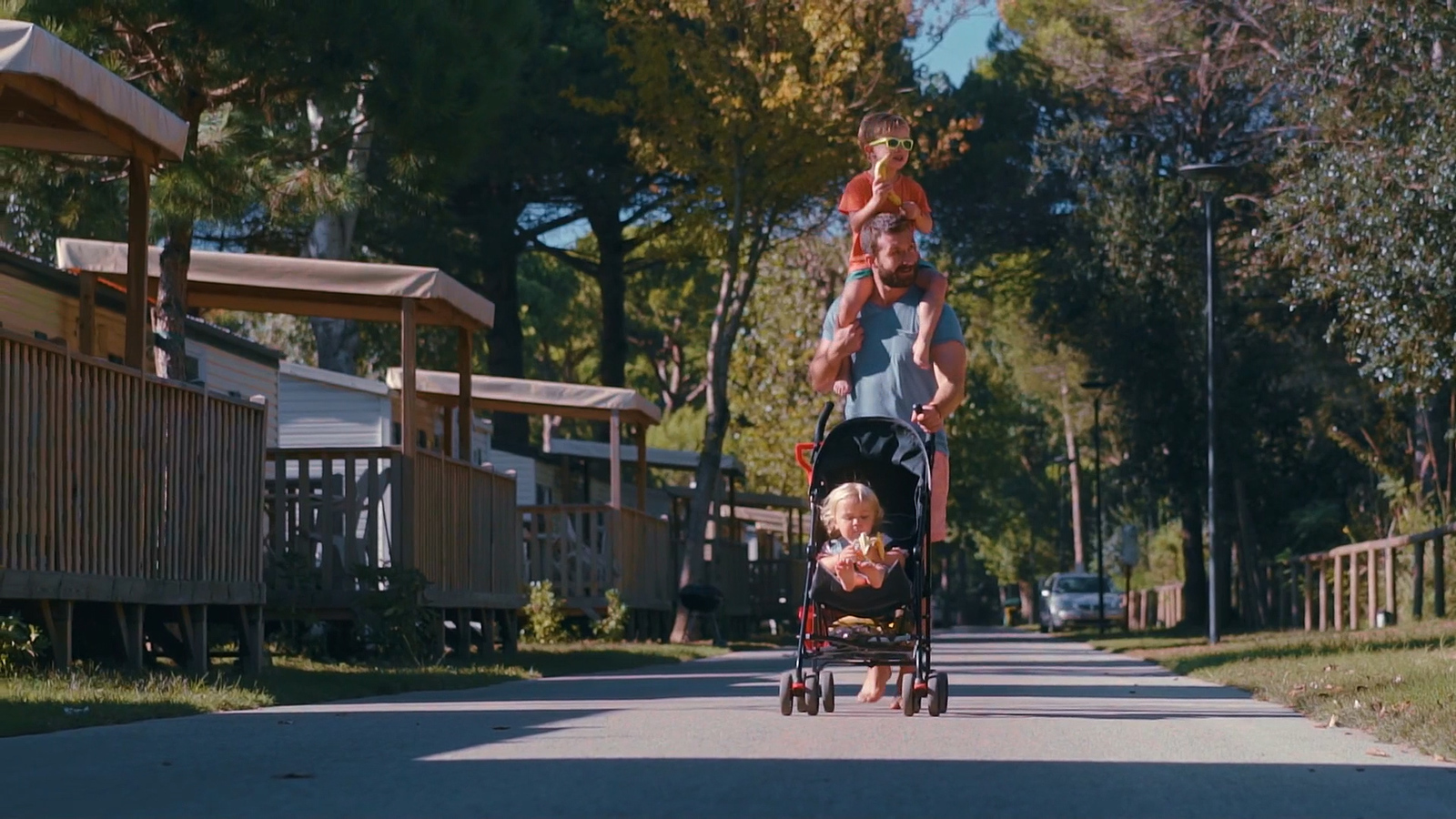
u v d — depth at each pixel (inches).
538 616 920.3
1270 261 997.8
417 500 560.4
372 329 1571.1
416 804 175.5
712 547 1224.8
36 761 220.8
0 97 396.2
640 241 1481.3
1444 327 767.1
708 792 186.1
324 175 612.1
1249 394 1407.5
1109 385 1450.5
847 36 973.2
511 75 615.2
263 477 482.0
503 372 1416.1
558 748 235.9
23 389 355.9
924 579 293.1
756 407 1802.4
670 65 1034.1
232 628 499.2
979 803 179.8
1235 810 177.0
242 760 220.1
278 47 535.8
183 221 564.4
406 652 532.4
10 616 356.8
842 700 347.6
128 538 400.8
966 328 2145.7
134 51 547.5
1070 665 654.5
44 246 767.1
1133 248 1373.0
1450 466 1102.4
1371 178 764.6
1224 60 1258.0
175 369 572.1
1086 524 3048.7
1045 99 1502.2
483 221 1346.0
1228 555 1488.7
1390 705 310.7
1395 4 746.2
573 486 1400.1
